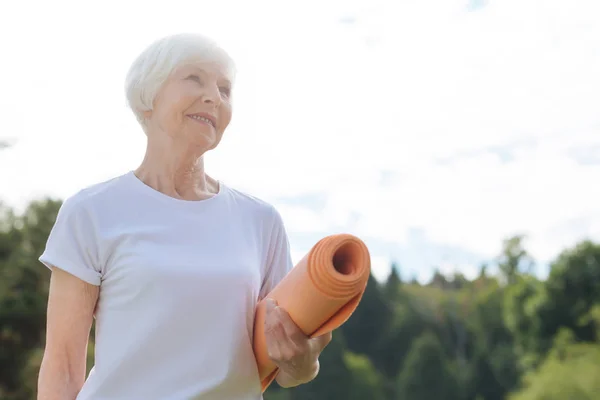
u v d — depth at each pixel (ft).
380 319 252.21
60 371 7.27
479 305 238.48
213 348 7.23
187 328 7.18
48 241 7.43
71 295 7.33
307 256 6.97
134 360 7.12
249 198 8.18
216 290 7.30
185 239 7.45
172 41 7.55
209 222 7.63
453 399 203.10
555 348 155.43
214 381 7.18
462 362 234.79
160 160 7.72
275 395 187.21
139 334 7.13
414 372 205.87
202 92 7.48
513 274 242.58
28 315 80.43
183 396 7.08
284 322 6.85
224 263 7.43
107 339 7.27
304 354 6.96
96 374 7.23
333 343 198.49
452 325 252.42
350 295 6.73
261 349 7.39
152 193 7.58
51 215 87.97
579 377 125.80
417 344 209.97
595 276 164.86
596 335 159.53
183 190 7.79
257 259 7.85
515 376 205.26
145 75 7.55
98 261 7.36
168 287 7.17
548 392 126.52
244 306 7.47
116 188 7.57
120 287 7.25
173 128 7.51
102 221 7.39
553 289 167.53
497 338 231.09
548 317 166.81
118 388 7.14
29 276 83.46
